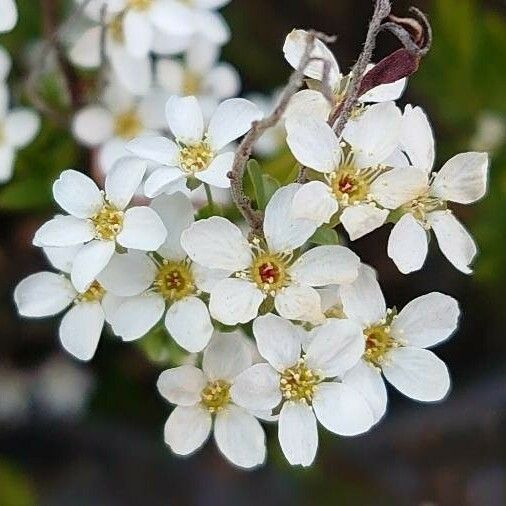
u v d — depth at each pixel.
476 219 0.14
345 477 0.15
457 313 0.10
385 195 0.10
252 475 0.15
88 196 0.10
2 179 0.13
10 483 0.14
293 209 0.09
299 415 0.10
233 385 0.10
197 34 0.13
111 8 0.12
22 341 0.15
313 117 0.10
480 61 0.14
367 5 0.15
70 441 0.15
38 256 0.15
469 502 0.15
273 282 0.10
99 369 0.15
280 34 0.15
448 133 0.15
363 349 0.10
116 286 0.10
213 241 0.10
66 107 0.13
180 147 0.10
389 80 0.10
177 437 0.10
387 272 0.15
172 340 0.11
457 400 0.15
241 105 0.10
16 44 0.14
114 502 0.15
